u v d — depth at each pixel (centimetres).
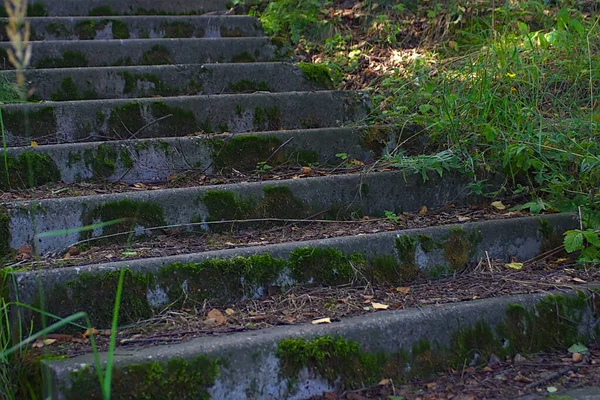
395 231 288
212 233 306
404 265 282
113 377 196
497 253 298
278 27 549
